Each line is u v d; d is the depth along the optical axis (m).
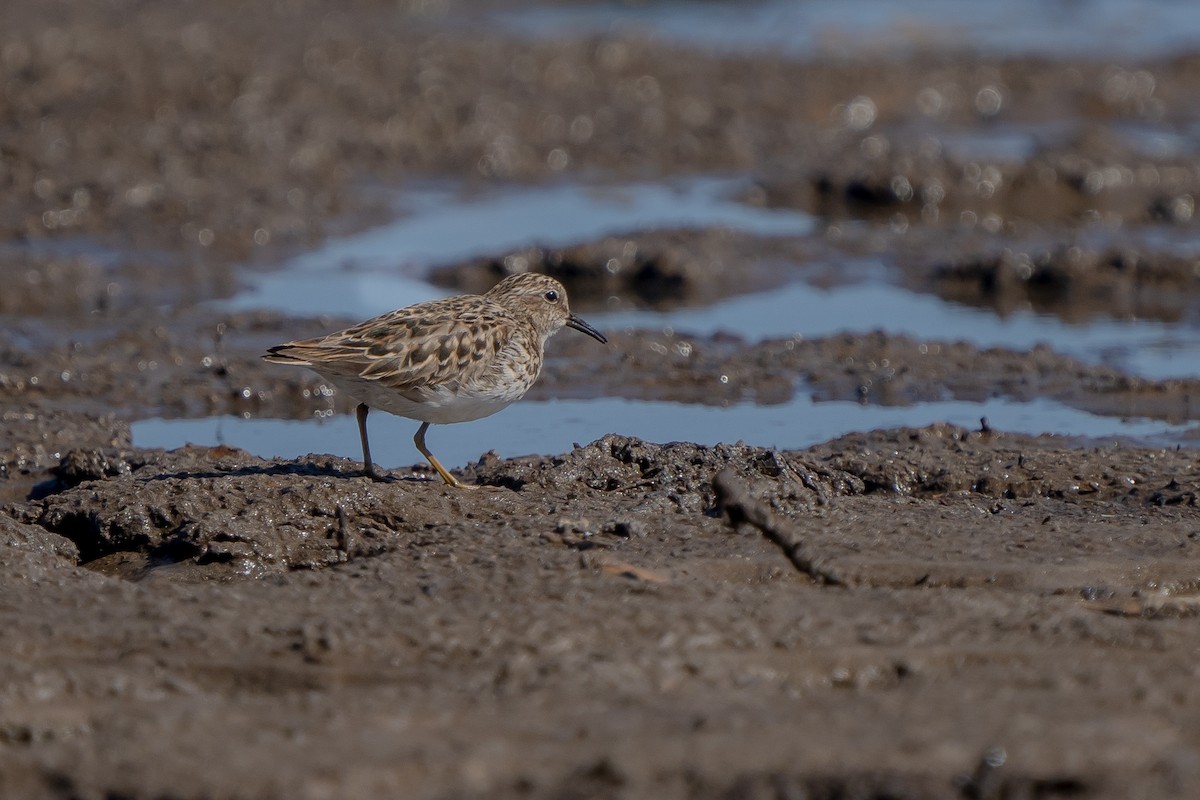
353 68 31.73
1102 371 17.03
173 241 22.28
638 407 16.16
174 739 7.91
